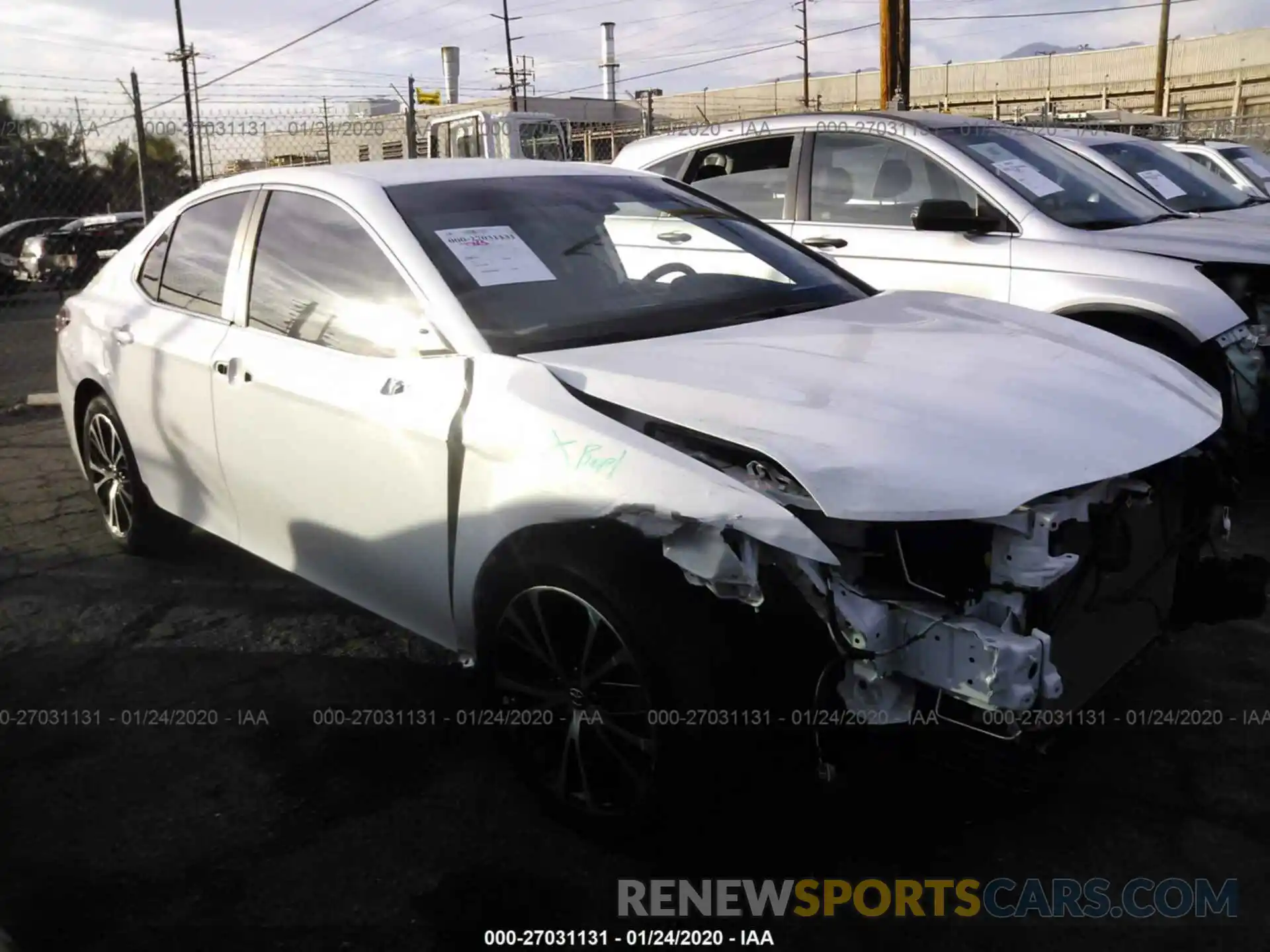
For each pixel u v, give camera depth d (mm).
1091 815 2955
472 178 3805
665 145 7156
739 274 3809
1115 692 3170
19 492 6031
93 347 4633
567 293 3373
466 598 3033
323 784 3180
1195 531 3076
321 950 2531
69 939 2564
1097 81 39594
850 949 2516
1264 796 3008
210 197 4254
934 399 2695
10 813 3066
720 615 2490
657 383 2779
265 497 3729
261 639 4105
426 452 3029
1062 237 5492
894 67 14336
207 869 2816
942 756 2457
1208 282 5074
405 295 3273
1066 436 2592
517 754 2982
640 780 2664
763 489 2488
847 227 6164
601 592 2570
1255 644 3852
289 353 3539
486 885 2740
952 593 2422
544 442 2736
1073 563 2424
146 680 3822
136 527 4719
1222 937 2512
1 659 3992
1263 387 5043
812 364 2920
